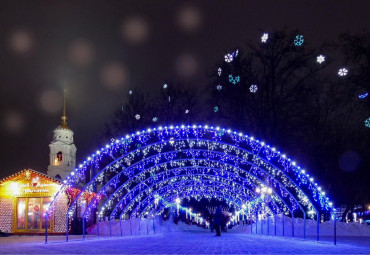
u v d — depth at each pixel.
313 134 36.59
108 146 22.16
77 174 21.94
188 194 45.28
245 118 34.88
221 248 16.70
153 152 36.62
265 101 34.19
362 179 37.75
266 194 31.52
